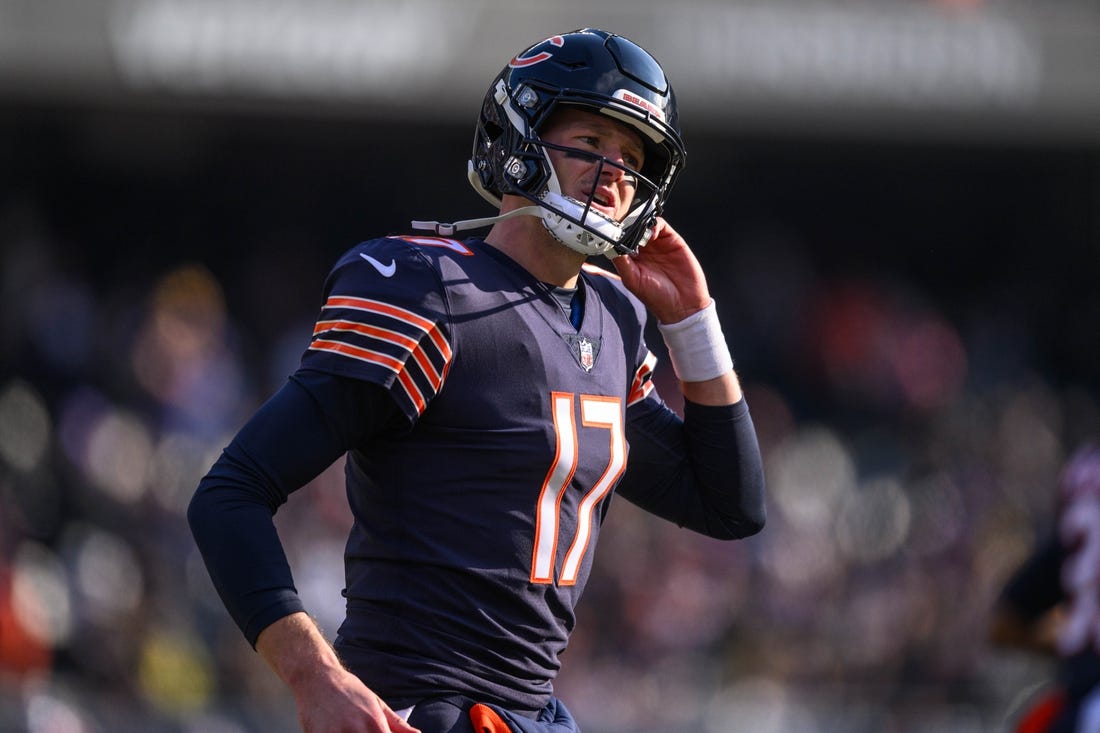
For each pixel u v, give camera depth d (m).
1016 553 38.22
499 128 10.04
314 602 29.58
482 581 9.20
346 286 9.17
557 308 9.71
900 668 33.91
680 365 10.86
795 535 35.81
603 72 9.65
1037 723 15.90
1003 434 42.59
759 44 40.16
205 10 36.94
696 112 40.06
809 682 33.09
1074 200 50.66
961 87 41.44
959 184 50.06
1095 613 15.67
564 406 9.45
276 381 37.81
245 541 8.59
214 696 27.22
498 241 9.88
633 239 10.09
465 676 9.18
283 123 44.31
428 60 38.03
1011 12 42.16
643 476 10.98
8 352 33.69
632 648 31.23
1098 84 42.09
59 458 29.81
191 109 37.97
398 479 9.25
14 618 24.62
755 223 48.84
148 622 27.59
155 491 30.73
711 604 32.78
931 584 36.19
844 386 43.09
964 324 48.38
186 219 44.06
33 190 42.75
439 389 9.15
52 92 36.91
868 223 49.69
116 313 35.12
